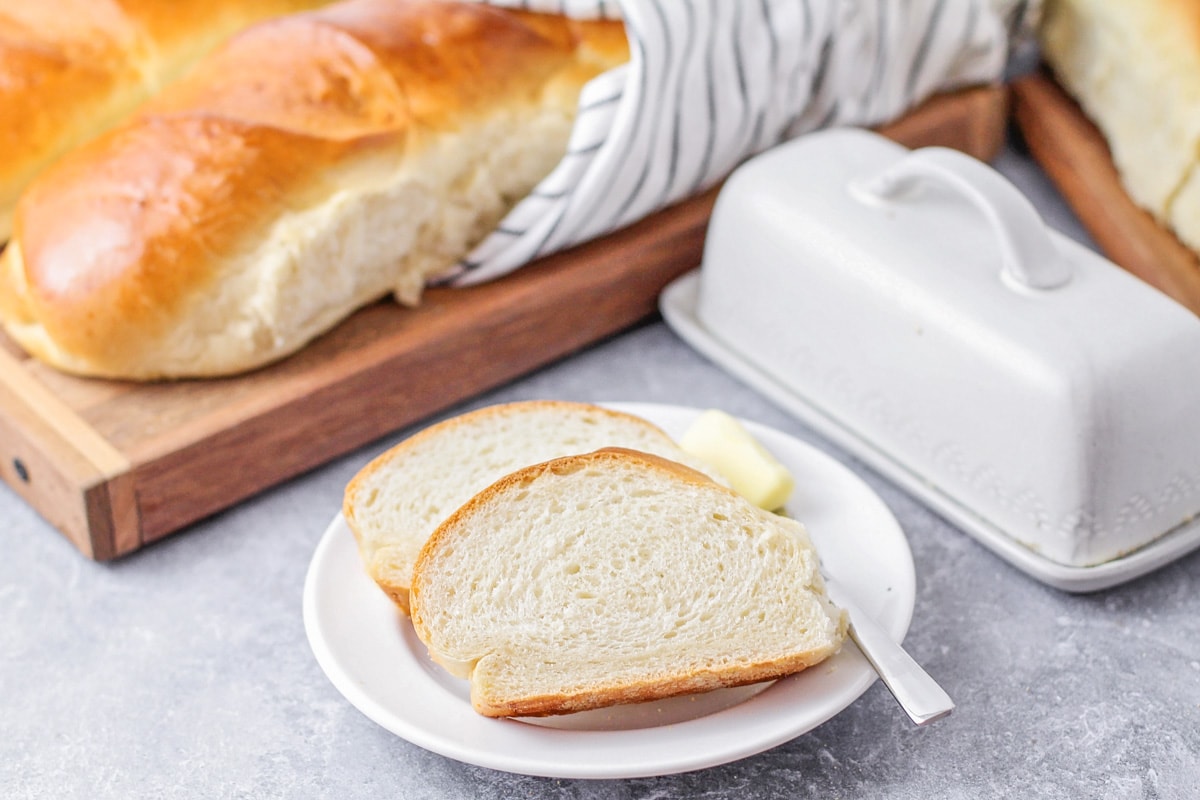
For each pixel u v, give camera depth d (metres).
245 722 0.51
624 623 0.49
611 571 0.49
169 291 0.59
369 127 0.63
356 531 0.53
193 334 0.60
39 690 0.53
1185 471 0.55
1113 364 0.53
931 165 0.58
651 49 0.64
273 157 0.61
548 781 0.49
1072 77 0.79
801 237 0.61
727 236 0.64
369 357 0.62
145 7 0.70
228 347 0.61
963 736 0.50
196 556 0.58
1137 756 0.50
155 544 0.59
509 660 0.48
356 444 0.63
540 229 0.64
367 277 0.64
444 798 0.49
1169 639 0.54
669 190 0.69
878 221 0.60
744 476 0.55
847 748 0.50
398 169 0.63
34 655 0.54
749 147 0.72
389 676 0.49
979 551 0.58
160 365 0.60
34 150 0.68
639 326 0.70
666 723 0.48
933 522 0.59
